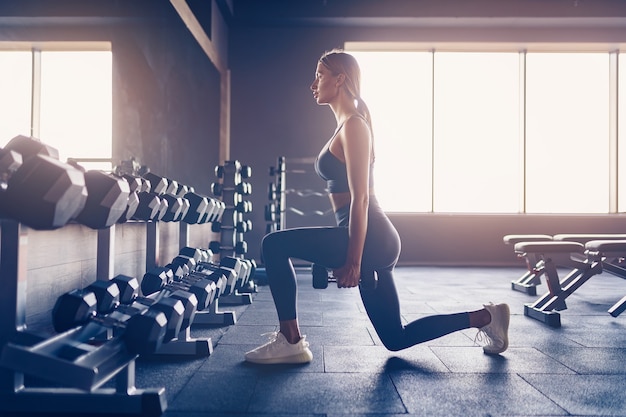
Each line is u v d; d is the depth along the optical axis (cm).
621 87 599
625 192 589
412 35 573
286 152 575
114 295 142
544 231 571
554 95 599
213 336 211
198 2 481
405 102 597
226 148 566
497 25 563
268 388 141
